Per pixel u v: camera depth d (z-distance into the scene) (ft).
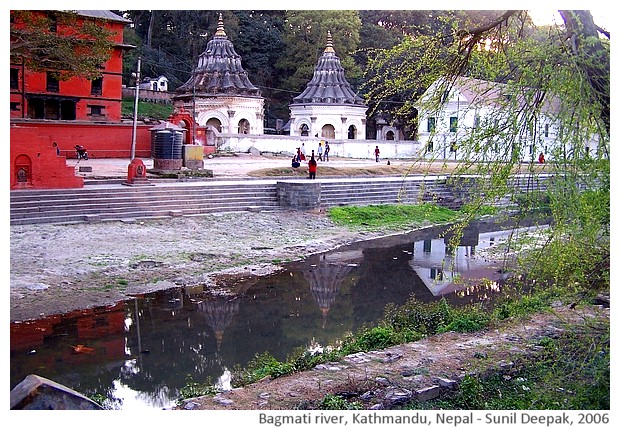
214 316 43.88
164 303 46.55
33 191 73.51
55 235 63.46
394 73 32.60
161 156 95.04
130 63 187.11
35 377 24.08
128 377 32.78
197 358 35.81
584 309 36.11
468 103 30.99
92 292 47.44
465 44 30.86
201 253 61.72
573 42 24.76
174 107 173.68
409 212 94.32
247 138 151.84
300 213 86.48
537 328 35.06
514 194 27.71
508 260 40.63
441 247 74.13
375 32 192.54
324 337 39.78
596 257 25.17
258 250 65.62
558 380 25.61
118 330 40.29
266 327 41.73
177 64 204.85
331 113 177.78
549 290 35.37
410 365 30.37
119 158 129.59
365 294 51.11
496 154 26.86
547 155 25.35
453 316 39.11
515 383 28.71
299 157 126.62
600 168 23.70
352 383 28.07
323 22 186.60
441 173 34.12
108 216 73.41
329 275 57.62
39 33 71.51
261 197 88.33
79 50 80.53
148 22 207.82
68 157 123.13
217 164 124.47
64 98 127.54
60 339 38.17
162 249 61.77
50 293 46.21
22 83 120.78
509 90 26.71
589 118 24.06
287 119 205.77
